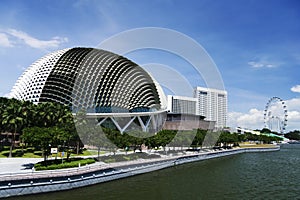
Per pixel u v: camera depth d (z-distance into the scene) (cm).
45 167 3650
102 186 3550
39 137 3894
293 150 13500
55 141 4088
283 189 3697
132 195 3128
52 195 2989
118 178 4131
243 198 3161
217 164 6656
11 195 2816
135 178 4259
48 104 6144
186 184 3884
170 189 3512
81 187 3419
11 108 5284
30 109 5762
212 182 4103
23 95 9600
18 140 6906
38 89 9288
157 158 5850
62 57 10081
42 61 10731
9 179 2830
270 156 9481
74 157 5106
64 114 6050
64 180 3250
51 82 9400
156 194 3216
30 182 2977
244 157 8962
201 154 7712
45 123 5869
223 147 11469
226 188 3675
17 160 4825
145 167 4881
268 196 3284
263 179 4491
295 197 3259
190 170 5409
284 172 5403
